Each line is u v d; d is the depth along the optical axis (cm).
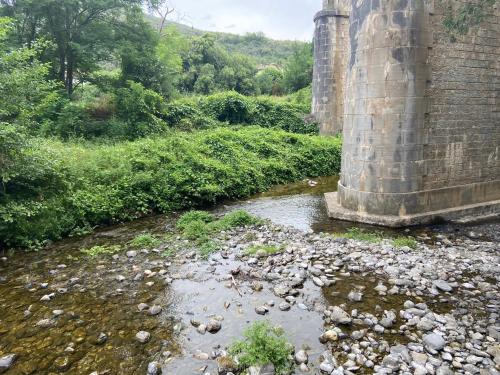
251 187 1481
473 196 1080
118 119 1791
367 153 979
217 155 1556
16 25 1596
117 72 2083
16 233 849
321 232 931
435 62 934
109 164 1203
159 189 1198
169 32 2584
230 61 4250
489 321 515
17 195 909
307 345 474
